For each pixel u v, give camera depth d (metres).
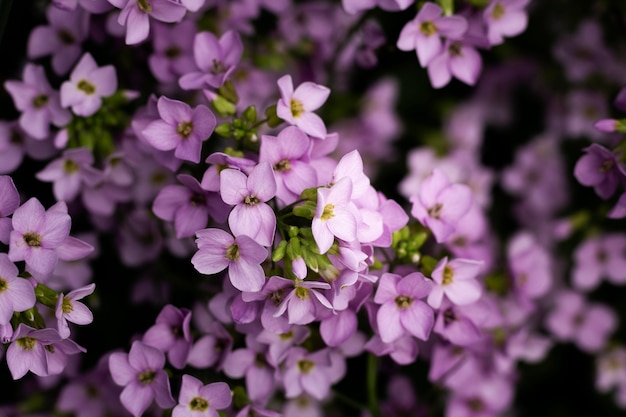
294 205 0.36
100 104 0.39
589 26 0.50
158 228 0.42
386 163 0.49
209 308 0.38
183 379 0.36
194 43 0.39
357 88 0.49
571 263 0.49
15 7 0.41
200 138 0.36
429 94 0.51
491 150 0.53
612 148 0.40
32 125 0.40
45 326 0.36
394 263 0.38
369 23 0.43
